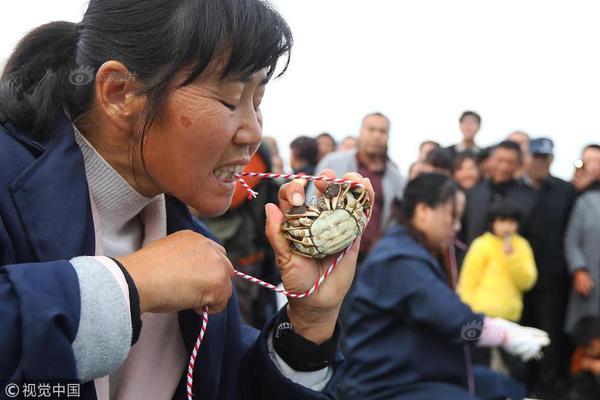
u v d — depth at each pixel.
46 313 0.91
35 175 1.07
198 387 1.23
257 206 3.74
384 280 2.66
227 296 1.07
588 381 4.21
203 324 1.15
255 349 1.26
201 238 1.08
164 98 1.04
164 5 1.04
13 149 1.09
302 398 1.23
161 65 1.03
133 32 1.05
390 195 5.09
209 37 1.02
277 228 1.17
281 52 1.08
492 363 3.96
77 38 1.16
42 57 1.17
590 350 4.20
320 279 1.19
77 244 1.07
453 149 6.76
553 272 5.30
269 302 3.90
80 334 0.94
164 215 1.25
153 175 1.09
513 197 5.32
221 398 1.28
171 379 1.21
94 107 1.10
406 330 2.66
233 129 1.07
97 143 1.12
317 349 1.24
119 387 1.18
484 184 5.35
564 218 5.34
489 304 4.37
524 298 5.38
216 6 1.03
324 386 1.27
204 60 1.02
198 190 1.09
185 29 1.02
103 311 0.95
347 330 2.80
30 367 0.90
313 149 6.43
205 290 1.04
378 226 4.99
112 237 1.18
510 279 4.43
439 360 2.65
